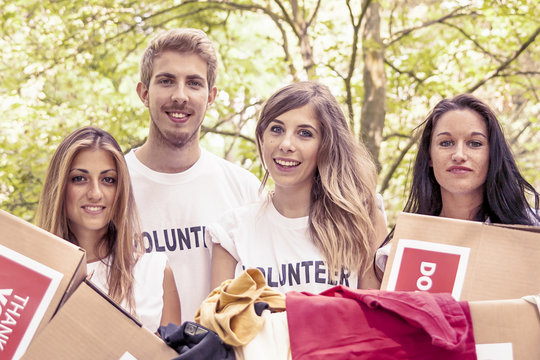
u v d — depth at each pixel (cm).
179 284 306
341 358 186
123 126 757
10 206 755
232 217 277
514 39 824
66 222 258
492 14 768
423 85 801
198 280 308
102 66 767
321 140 267
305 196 271
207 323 198
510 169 250
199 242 310
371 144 782
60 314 192
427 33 869
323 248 261
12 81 775
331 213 266
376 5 825
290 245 266
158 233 311
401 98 840
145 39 779
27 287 195
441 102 258
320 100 268
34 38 787
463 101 252
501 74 805
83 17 773
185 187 315
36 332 192
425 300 188
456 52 812
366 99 793
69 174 254
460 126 247
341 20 909
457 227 224
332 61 797
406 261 226
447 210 260
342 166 270
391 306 187
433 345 186
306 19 877
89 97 773
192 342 193
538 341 188
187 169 319
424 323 182
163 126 311
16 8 787
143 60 321
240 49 838
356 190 271
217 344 191
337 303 193
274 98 269
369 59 795
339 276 260
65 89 786
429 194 263
